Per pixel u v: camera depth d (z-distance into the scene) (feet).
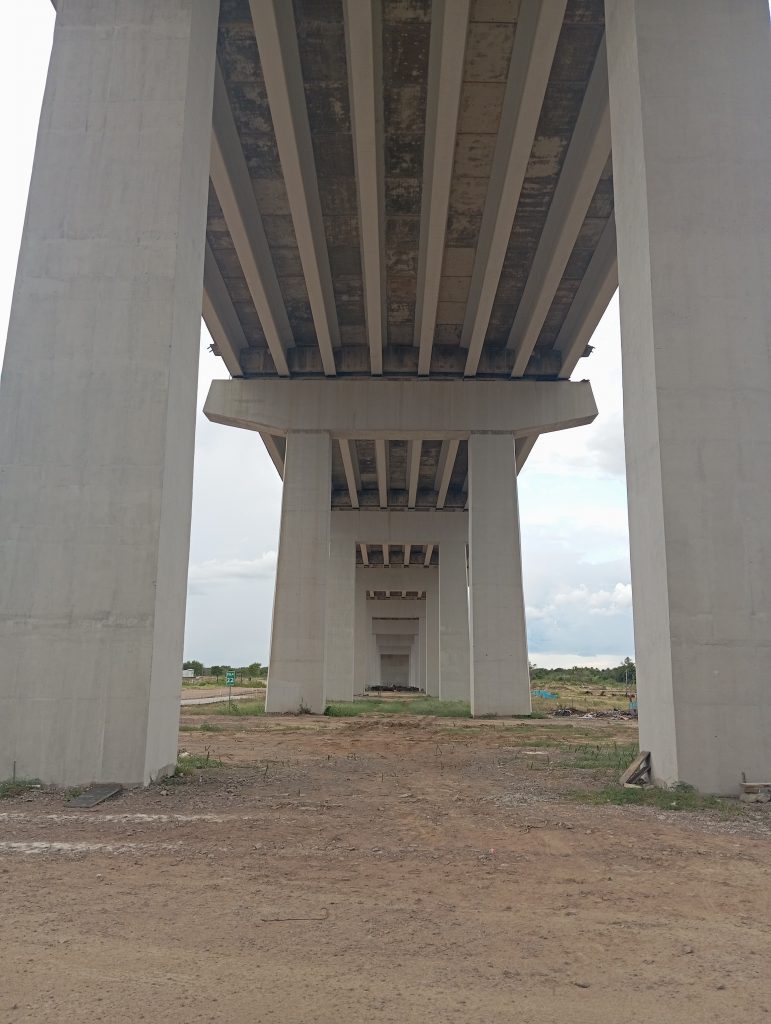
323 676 93.45
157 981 12.72
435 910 16.81
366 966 13.51
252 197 70.33
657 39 38.91
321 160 65.77
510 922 16.08
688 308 36.55
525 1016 11.62
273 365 99.86
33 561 34.96
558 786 35.32
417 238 76.38
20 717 33.71
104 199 38.27
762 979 13.17
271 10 47.83
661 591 35.14
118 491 35.47
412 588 209.77
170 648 36.73
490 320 92.48
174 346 37.24
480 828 25.80
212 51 43.50
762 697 33.63
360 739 60.49
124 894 17.70
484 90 58.34
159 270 37.50
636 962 13.89
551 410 97.81
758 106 38.29
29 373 36.58
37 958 13.66
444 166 60.59
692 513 34.96
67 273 37.58
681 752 33.37
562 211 69.00
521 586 94.79
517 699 92.43
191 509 39.75
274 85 53.42
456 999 12.19
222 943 14.56
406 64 56.18
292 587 94.89
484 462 97.40
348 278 83.87
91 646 34.22
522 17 51.96
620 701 144.56
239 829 25.23
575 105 60.18
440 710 107.34
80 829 25.16
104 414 36.17
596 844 23.56
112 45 39.96
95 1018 11.28
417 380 99.09
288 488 97.45
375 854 21.94
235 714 90.68
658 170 37.70
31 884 18.44
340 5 51.26
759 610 34.22
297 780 36.40
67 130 39.09
